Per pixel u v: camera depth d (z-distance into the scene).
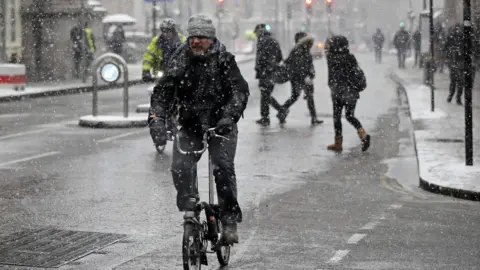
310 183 29.52
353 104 37.12
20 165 32.84
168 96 17.36
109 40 101.38
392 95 70.25
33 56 87.62
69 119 50.47
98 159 34.47
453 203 26.02
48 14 87.19
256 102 64.31
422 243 20.77
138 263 18.95
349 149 38.00
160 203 25.69
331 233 21.88
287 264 18.89
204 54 17.27
